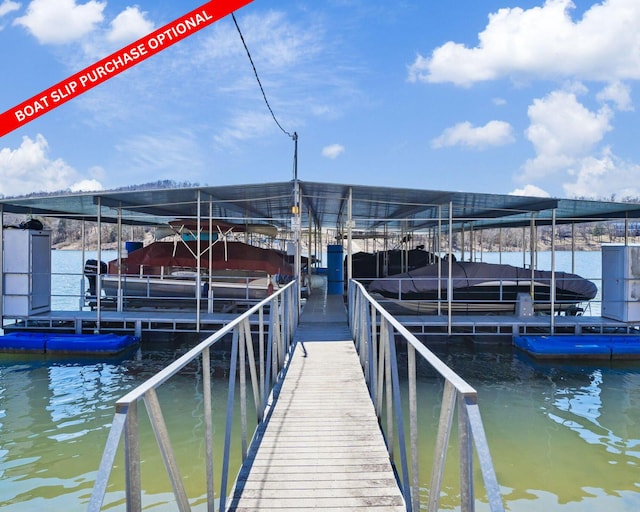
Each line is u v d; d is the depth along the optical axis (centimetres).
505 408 641
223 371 789
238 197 993
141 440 533
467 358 864
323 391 483
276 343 541
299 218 878
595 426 584
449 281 902
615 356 837
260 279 1070
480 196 912
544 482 453
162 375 181
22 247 952
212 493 237
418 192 902
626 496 429
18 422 583
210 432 238
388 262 1534
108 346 856
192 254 1062
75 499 418
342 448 351
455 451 520
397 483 301
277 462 329
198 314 895
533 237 1063
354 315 705
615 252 952
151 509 399
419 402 661
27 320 952
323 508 271
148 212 1218
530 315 995
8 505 407
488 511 401
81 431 559
